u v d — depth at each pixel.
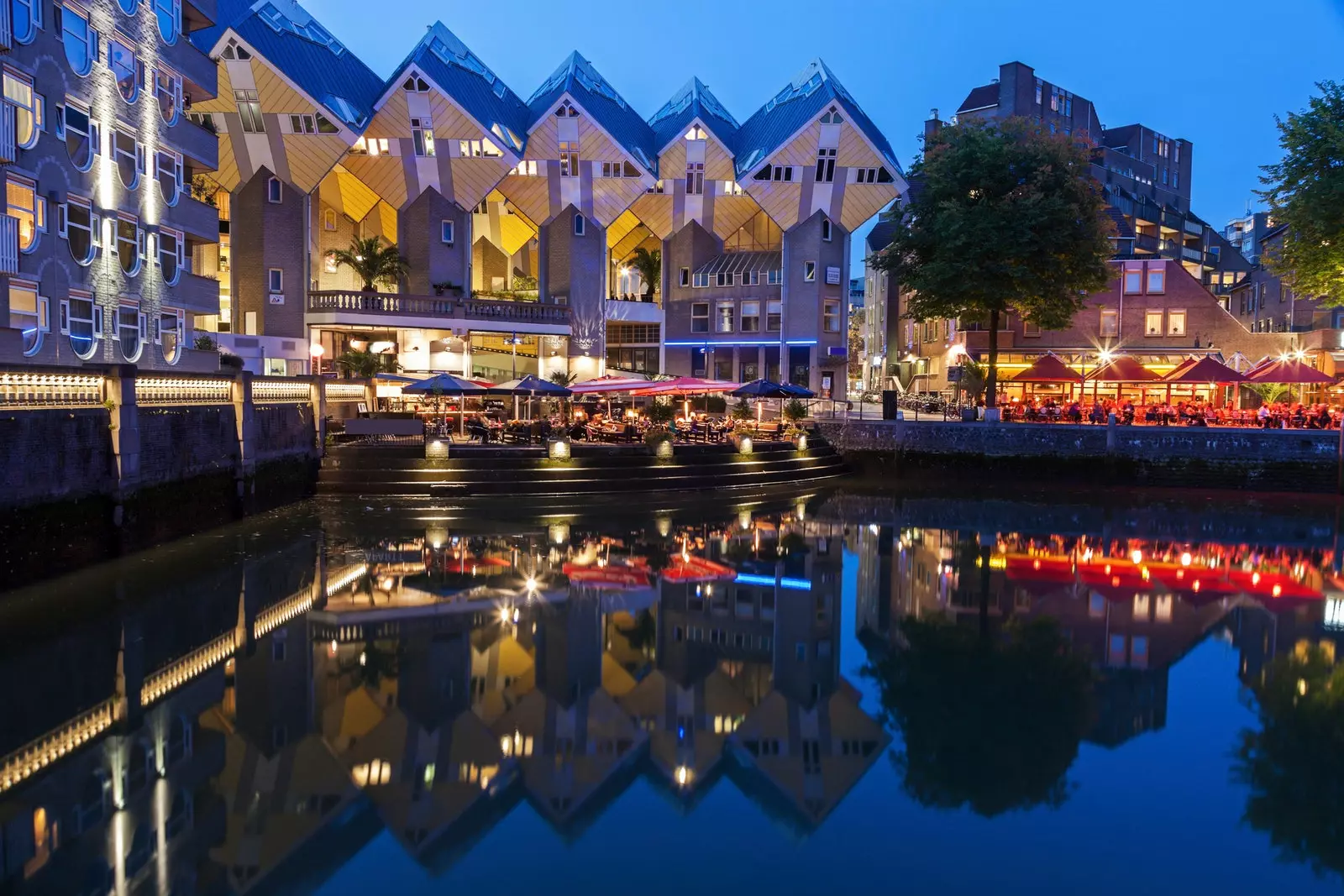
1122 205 74.25
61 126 22.20
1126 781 8.88
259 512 25.06
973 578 18.28
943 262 39.16
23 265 20.84
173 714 10.48
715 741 9.90
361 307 44.22
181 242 28.41
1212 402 48.66
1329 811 8.28
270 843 7.66
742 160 54.56
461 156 46.91
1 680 11.48
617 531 23.33
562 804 8.41
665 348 58.06
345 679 11.70
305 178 43.31
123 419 18.23
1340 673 12.18
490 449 30.30
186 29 30.77
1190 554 21.16
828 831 7.93
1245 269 83.06
